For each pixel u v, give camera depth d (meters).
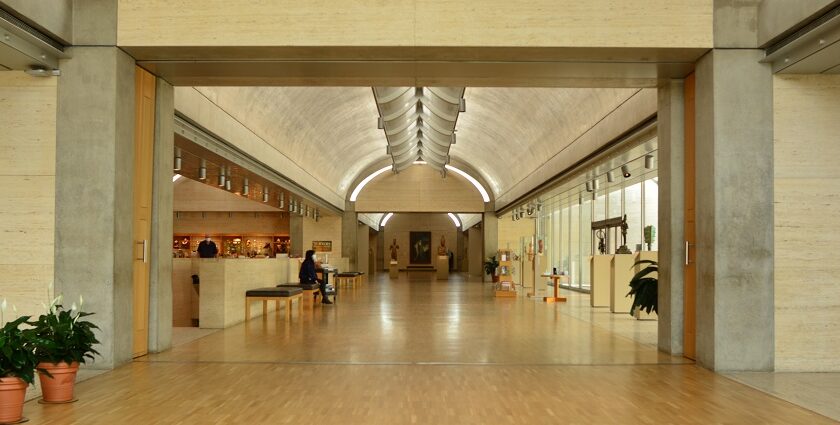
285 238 33.47
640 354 8.78
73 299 7.50
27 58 7.19
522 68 8.48
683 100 8.67
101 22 7.64
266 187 19.52
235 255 30.52
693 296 8.32
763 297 7.55
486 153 27.34
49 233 7.57
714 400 6.05
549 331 11.51
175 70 8.52
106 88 7.59
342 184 30.80
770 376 7.25
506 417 5.39
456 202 32.91
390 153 26.48
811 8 6.59
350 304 18.00
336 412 5.53
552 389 6.52
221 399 6.00
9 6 6.50
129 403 5.83
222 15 7.71
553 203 25.50
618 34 7.71
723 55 7.66
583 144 15.30
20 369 5.14
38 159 7.60
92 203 7.54
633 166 14.98
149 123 8.59
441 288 26.47
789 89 7.65
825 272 7.58
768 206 7.61
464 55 8.02
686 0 7.71
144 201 8.42
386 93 16.58
